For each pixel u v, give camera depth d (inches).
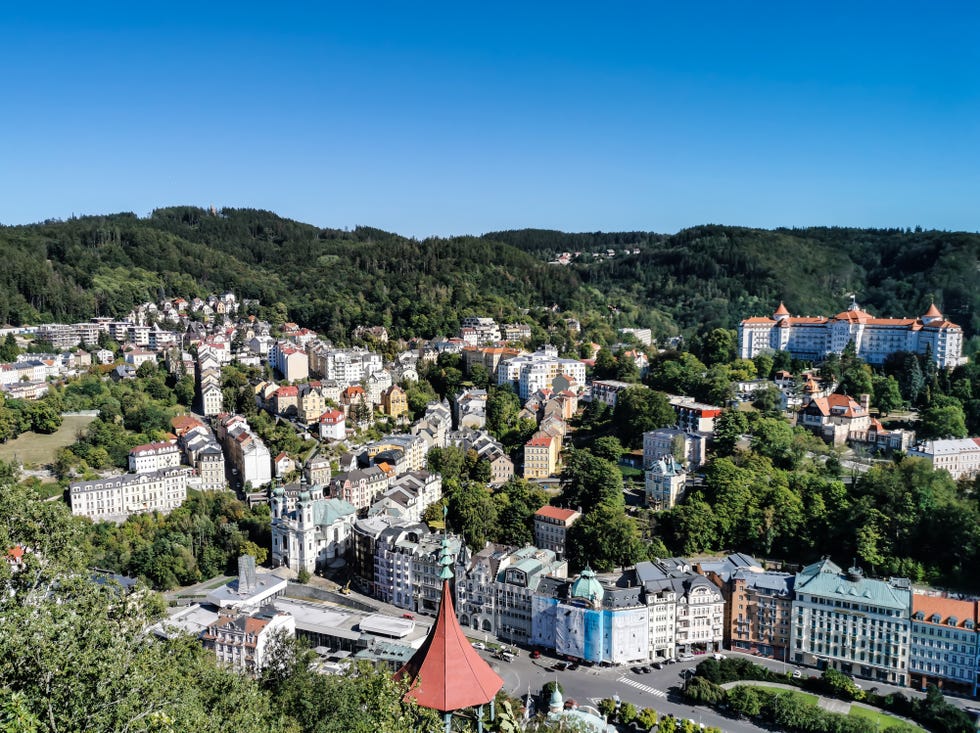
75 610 3865.7
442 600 3198.8
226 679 5433.1
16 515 4729.3
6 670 3230.8
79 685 3353.8
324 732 5393.7
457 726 3868.1
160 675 4141.2
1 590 3961.6
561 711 7711.6
